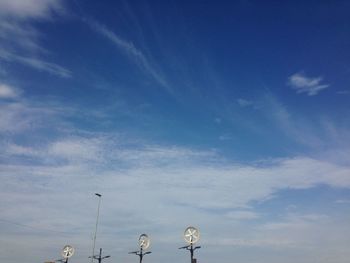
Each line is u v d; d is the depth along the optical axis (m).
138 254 56.84
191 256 45.47
